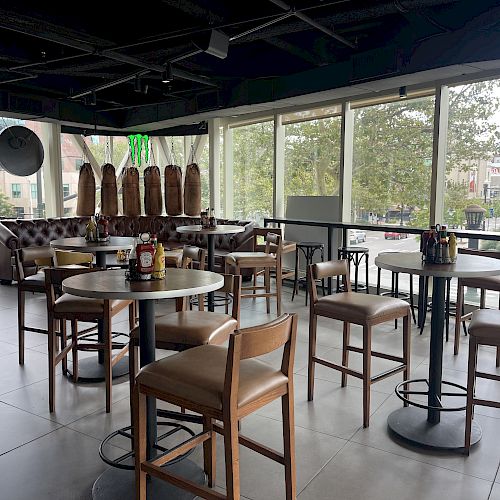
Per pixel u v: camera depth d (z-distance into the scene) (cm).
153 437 246
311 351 333
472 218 548
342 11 415
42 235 765
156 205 860
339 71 573
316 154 707
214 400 186
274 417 312
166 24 482
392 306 310
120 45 470
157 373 203
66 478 246
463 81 530
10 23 406
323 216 704
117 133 912
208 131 831
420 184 591
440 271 268
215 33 443
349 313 306
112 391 349
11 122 823
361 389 355
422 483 243
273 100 658
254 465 259
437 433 286
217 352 222
